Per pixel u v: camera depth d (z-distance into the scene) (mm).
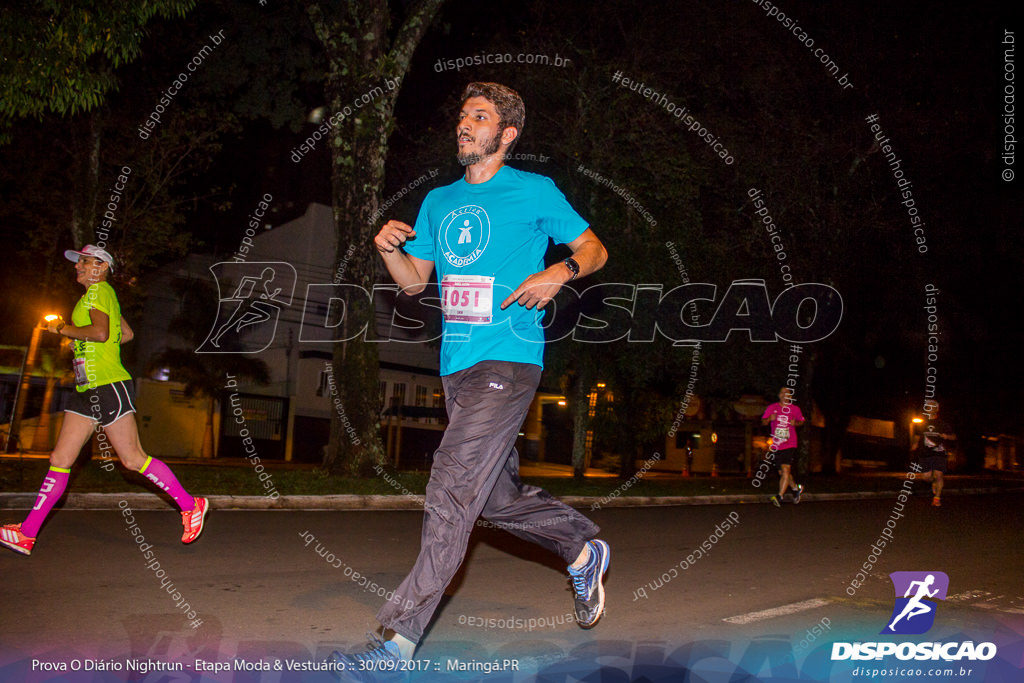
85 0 9109
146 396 28281
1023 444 47938
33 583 5074
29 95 9594
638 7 16969
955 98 19781
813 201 19844
